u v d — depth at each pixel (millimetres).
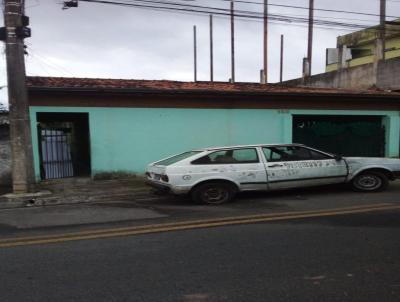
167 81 15938
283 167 9414
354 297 3994
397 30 25562
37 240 6137
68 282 4453
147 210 8406
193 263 5004
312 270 4715
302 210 7977
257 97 14578
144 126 13430
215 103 14219
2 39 10000
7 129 12461
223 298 4004
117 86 13352
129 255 5344
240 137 14586
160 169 9141
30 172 10336
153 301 3957
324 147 16047
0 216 8164
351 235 6129
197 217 7570
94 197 10203
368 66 22484
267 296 4035
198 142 14102
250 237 6105
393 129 16688
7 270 4852
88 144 13273
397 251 5367
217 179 8969
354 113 16062
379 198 9172
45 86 12109
